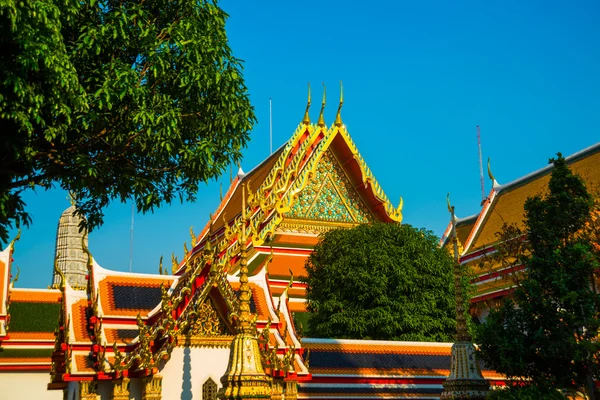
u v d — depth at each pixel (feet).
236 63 71.77
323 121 183.11
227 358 75.25
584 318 67.56
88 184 67.00
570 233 73.10
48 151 64.34
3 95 53.42
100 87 62.90
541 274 70.54
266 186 173.68
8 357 126.00
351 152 181.78
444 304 122.72
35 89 55.98
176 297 72.59
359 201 184.03
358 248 125.70
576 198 71.92
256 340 65.16
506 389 68.18
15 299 133.49
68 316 76.33
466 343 71.46
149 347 70.49
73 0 59.52
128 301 78.79
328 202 180.96
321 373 92.84
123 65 62.59
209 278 73.51
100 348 72.18
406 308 120.06
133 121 63.31
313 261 135.33
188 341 74.18
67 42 65.21
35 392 126.72
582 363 67.92
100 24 64.59
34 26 53.47
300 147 180.55
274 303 90.89
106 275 80.12
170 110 65.10
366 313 120.16
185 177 72.38
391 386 95.76
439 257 127.03
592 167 185.57
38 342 128.88
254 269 158.92
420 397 95.71
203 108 70.69
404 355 100.73
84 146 65.67
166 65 66.13
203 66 67.62
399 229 129.29
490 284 178.19
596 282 75.36
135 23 66.18
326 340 98.37
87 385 71.82
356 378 94.27
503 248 79.00
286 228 173.78
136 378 71.97
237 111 72.13
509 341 69.00
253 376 62.49
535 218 73.51
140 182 69.26
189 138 72.33
